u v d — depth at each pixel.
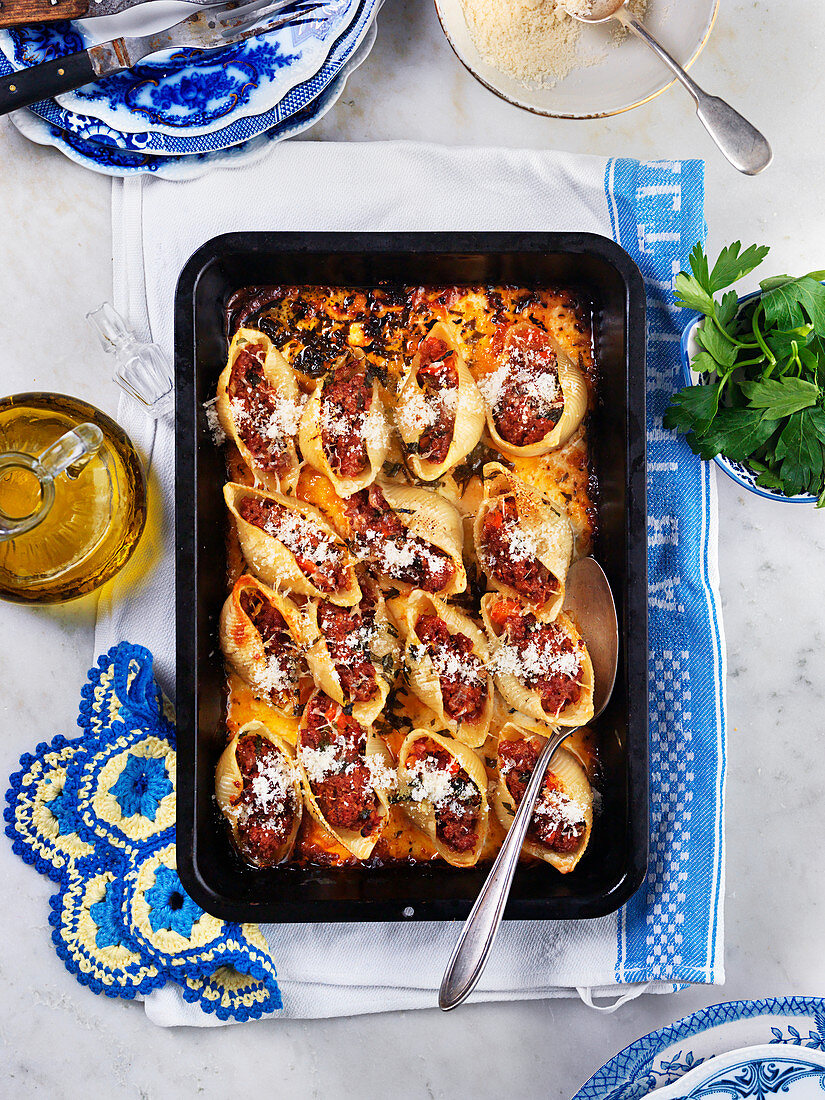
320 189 0.72
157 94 0.70
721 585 0.75
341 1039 0.74
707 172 0.75
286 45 0.69
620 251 0.65
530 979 0.72
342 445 0.68
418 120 0.74
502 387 0.69
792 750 0.75
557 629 0.67
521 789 0.68
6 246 0.74
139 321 0.73
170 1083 0.74
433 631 0.68
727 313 0.68
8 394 0.74
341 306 0.70
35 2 0.69
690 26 0.68
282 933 0.72
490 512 0.68
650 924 0.71
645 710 0.66
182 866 0.65
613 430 0.68
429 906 0.64
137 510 0.69
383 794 0.67
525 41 0.69
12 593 0.67
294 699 0.69
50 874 0.71
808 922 0.75
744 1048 0.67
